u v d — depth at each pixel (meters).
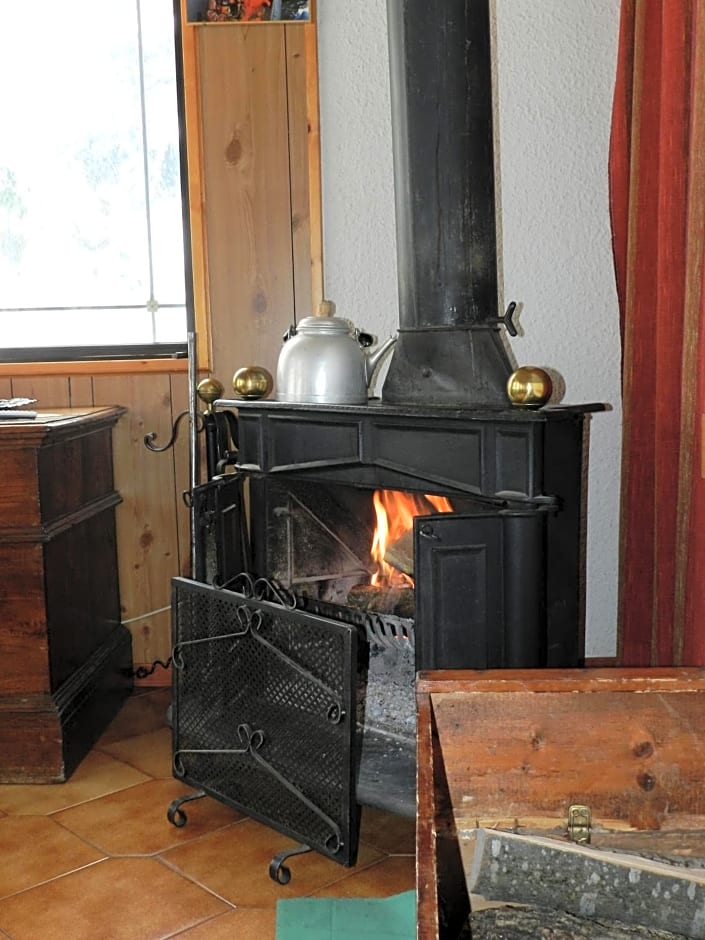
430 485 1.86
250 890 1.76
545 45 2.41
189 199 2.52
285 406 2.05
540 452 1.71
